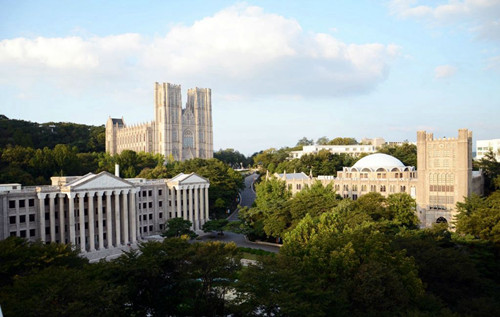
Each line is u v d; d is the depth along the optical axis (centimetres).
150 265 6288
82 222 11338
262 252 11288
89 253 11431
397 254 7038
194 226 15275
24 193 10525
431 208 14325
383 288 5906
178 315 6969
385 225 10275
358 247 7119
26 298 5156
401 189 15500
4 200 10081
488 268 8850
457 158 13825
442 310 5950
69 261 7369
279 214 12531
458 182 13825
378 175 16962
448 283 7712
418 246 8244
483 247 9019
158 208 14600
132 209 12812
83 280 5541
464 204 11094
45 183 17675
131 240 12756
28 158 19338
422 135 14438
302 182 17550
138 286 6281
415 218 12112
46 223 10994
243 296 6031
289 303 5284
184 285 6838
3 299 5078
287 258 6594
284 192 15750
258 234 13000
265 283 5803
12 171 16475
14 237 7669
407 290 6378
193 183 15262
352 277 6444
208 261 6825
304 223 9506
